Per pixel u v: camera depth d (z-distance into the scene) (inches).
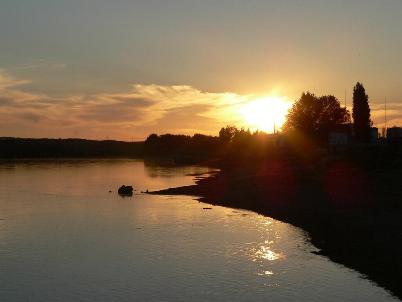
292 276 972.6
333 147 3565.5
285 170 3324.3
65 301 855.7
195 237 1375.5
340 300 825.5
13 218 1772.9
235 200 2187.5
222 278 968.9
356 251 1137.4
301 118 5349.4
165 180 3671.3
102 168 5767.7
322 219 1579.7
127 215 1817.2
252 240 1320.1
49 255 1187.3
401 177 2223.2
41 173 4630.9
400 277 933.8
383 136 4340.6
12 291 913.5
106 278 984.9
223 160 6633.9
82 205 2132.1
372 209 1653.5
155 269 1044.5
